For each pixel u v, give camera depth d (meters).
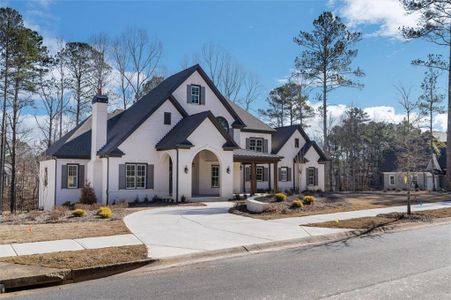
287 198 19.77
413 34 30.19
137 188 23.81
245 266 7.88
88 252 8.62
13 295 6.24
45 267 7.31
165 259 8.31
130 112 28.61
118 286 6.59
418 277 6.85
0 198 31.27
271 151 33.84
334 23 35.75
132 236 10.87
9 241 9.87
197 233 11.51
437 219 14.75
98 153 23.84
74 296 6.07
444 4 29.17
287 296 5.82
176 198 22.78
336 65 36.34
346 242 10.56
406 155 16.97
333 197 22.61
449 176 31.61
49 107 40.97
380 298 5.70
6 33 31.56
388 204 20.02
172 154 23.33
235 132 28.84
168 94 25.33
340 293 5.94
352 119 55.41
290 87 52.53
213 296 5.88
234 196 24.83
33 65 34.09
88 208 18.56
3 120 32.88
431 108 37.34
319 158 35.72
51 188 25.42
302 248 9.84
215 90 27.97
